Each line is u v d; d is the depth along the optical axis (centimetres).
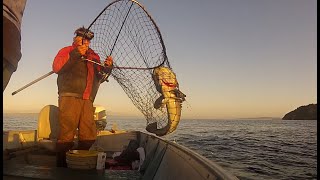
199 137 7606
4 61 227
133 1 447
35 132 514
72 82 448
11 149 454
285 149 4919
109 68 462
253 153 4244
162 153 371
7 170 364
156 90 454
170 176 296
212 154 4034
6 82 240
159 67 455
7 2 213
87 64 463
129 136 620
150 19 449
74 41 458
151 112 459
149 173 370
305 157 3884
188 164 251
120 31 461
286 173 2711
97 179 347
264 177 2516
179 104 455
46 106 494
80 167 381
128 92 462
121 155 457
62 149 432
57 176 346
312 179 2428
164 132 455
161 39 453
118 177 363
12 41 228
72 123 443
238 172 2731
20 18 236
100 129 627
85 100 459
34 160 452
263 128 15738
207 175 201
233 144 5656
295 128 15700
